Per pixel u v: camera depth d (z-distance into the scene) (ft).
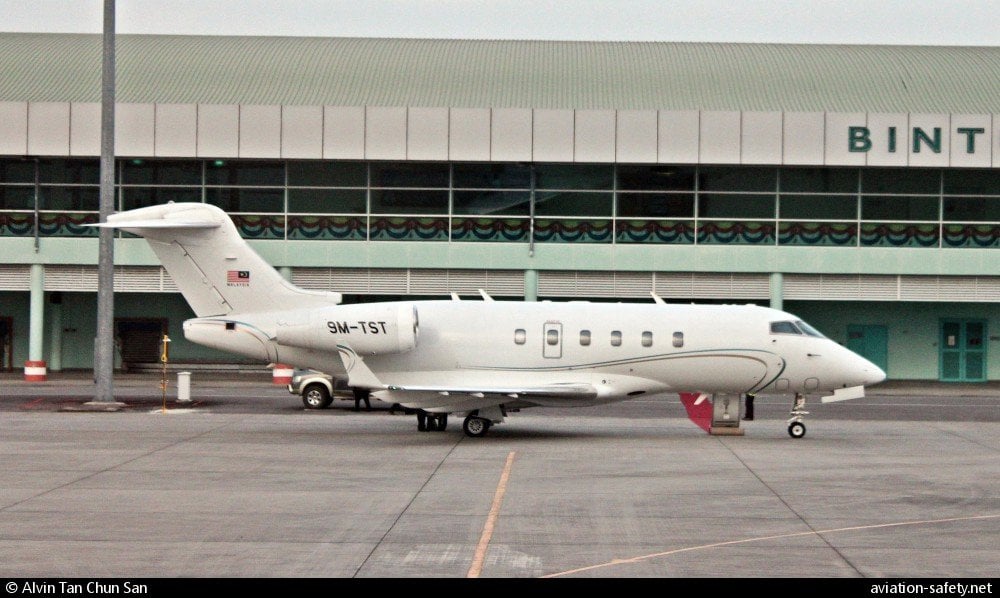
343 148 256.73
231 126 256.11
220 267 160.56
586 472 124.77
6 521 96.02
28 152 255.70
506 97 268.41
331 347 156.76
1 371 282.36
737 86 274.57
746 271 264.93
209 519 97.35
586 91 271.49
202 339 160.45
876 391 250.78
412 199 269.23
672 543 89.45
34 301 263.29
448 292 268.00
